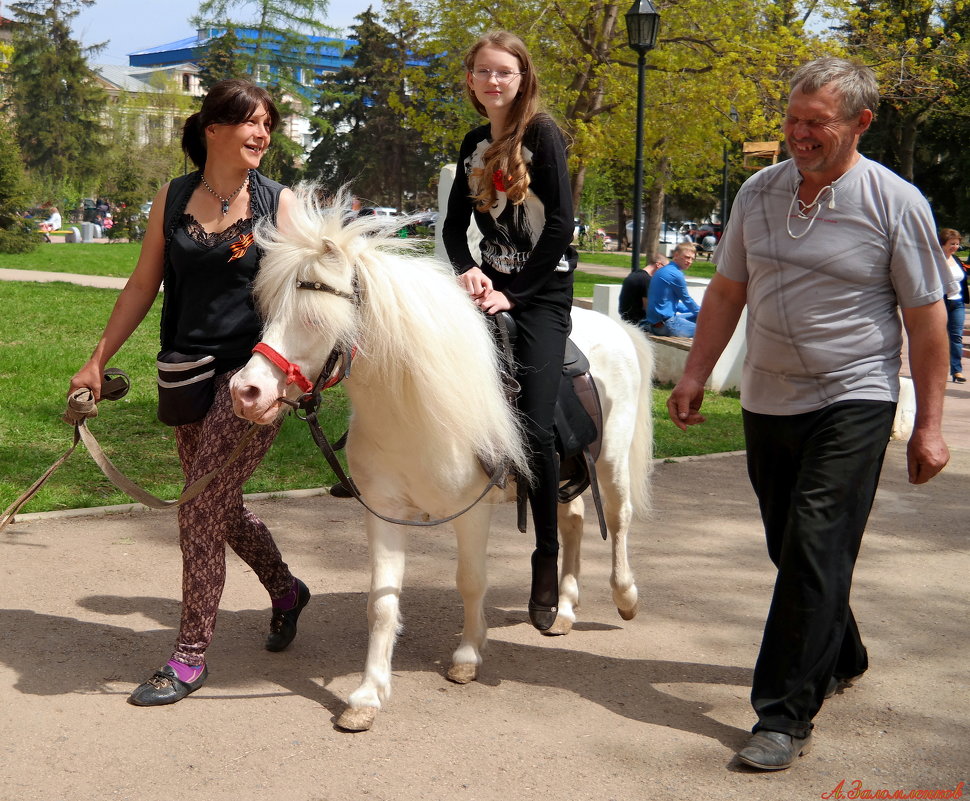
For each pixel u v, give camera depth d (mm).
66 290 16203
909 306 3105
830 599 3059
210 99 3301
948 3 28344
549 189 3514
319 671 3721
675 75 19375
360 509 5914
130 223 35750
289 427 7664
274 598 3842
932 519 6148
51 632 3949
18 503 3512
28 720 3217
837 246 3098
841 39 23531
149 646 3877
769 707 3113
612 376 4246
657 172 28359
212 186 3404
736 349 11141
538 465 3607
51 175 55094
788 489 3373
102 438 7160
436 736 3223
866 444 3092
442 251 8711
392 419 3104
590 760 3094
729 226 3449
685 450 7914
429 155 50688
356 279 2926
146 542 5121
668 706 3508
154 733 3172
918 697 3631
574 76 19219
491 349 3242
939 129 36781
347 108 53094
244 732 3205
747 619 4406
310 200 3070
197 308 3363
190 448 3674
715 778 3004
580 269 31859
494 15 18547
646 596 4680
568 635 4176
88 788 2832
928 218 3057
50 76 57062
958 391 11977
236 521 3676
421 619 4312
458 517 3395
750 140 19531
